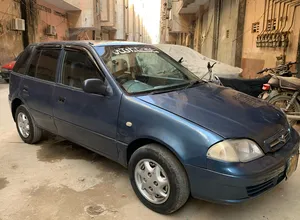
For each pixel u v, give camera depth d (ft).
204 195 7.69
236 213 8.75
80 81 10.91
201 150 7.47
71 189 10.16
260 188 7.69
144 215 8.66
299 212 8.77
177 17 73.46
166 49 23.90
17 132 16.44
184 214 8.71
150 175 8.66
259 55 29.45
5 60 42.96
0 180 10.84
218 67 22.71
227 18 39.70
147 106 8.73
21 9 47.37
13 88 14.51
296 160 8.84
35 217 8.59
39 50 13.43
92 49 10.75
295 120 15.81
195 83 11.30
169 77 11.40
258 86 18.13
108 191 10.02
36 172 11.46
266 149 7.79
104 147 10.17
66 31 64.39
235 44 35.37
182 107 8.59
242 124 8.00
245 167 7.22
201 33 60.39
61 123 11.75
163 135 8.10
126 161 9.57
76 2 60.95
